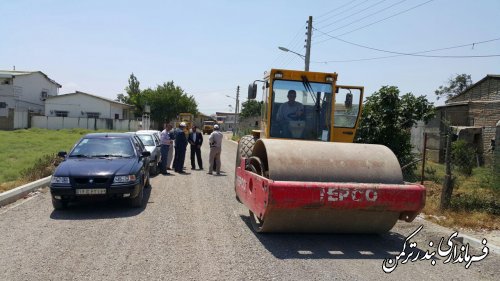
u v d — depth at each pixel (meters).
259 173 7.52
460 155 17.33
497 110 22.52
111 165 9.07
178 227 7.54
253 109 90.00
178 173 15.65
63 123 47.06
